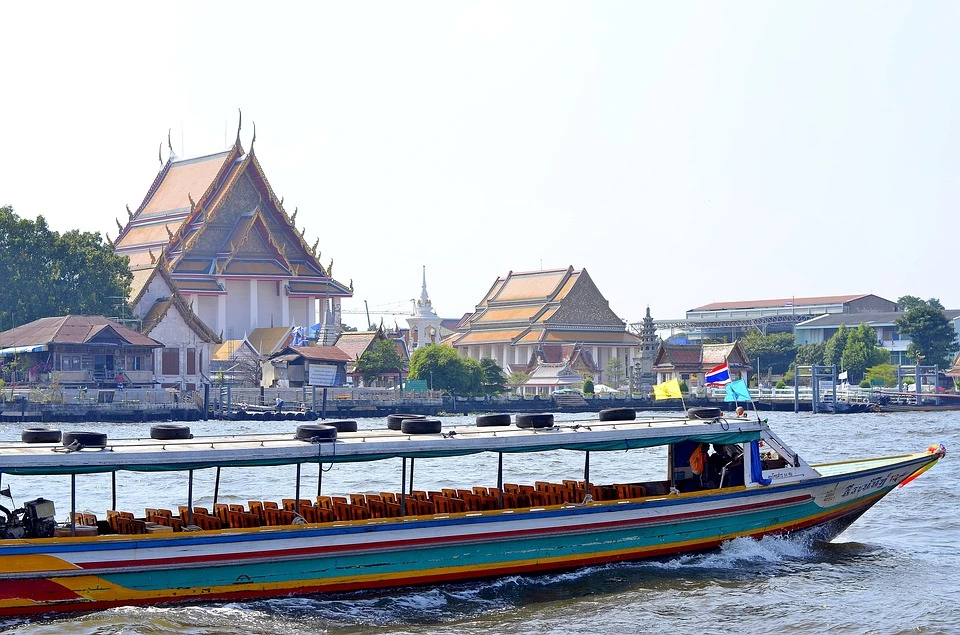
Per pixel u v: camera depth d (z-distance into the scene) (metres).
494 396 139.12
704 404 146.38
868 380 179.50
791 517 30.97
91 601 23.23
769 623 24.98
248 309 166.12
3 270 125.44
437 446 26.23
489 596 26.44
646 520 28.39
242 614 24.20
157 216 172.12
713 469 30.75
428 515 26.05
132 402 106.81
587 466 28.36
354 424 27.94
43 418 100.88
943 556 32.03
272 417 110.94
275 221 169.25
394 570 25.64
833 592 27.47
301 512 26.58
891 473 32.97
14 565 22.55
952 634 24.36
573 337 194.50
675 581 28.00
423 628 24.08
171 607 23.86
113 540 23.19
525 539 26.94
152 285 133.38
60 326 111.88
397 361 141.88
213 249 164.25
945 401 152.75
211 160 171.62
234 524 25.88
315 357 133.50
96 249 134.38
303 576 24.83
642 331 159.25
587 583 27.59
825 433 95.94
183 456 23.78
